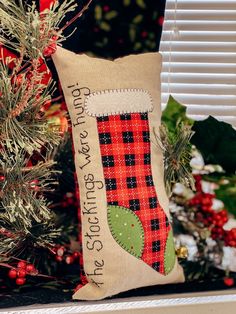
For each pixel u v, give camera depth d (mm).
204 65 699
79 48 614
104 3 609
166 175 567
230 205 606
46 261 573
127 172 520
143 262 519
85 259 514
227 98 707
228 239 593
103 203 510
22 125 475
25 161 499
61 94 561
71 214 601
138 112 533
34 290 546
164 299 540
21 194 487
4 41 487
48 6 577
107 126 517
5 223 535
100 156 513
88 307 518
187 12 686
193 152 617
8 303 518
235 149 616
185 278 581
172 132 602
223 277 591
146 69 549
